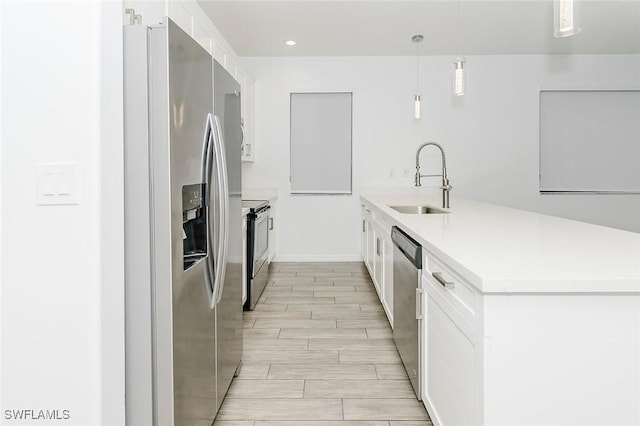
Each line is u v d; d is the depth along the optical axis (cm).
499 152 556
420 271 204
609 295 120
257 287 391
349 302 396
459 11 402
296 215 568
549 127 559
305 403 222
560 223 232
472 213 288
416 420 206
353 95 555
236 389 237
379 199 443
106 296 153
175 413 157
